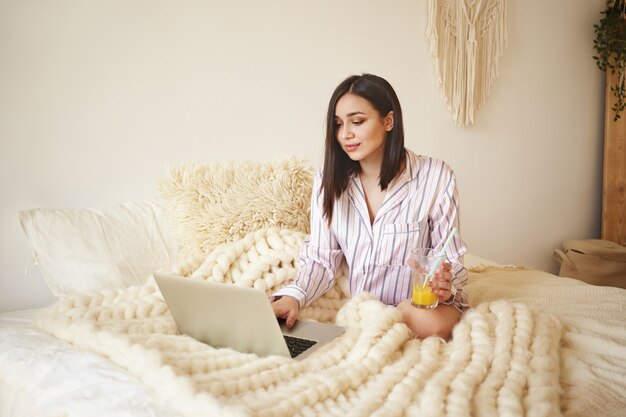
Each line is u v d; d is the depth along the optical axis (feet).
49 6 5.99
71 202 6.32
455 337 3.92
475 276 6.29
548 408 2.85
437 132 9.55
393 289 5.09
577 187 11.62
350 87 4.55
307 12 7.91
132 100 6.62
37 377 3.47
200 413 2.79
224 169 5.87
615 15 10.80
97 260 5.25
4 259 5.98
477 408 2.90
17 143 5.94
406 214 4.91
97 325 3.93
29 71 5.94
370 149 4.56
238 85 7.42
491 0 9.67
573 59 11.07
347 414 2.84
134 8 6.53
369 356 3.55
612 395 3.27
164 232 5.87
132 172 6.70
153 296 4.60
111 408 2.99
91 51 6.30
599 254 10.05
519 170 10.74
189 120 7.07
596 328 4.34
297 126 8.01
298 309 4.61
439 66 9.29
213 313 3.83
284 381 3.29
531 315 4.20
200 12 7.00
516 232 10.93
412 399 3.01
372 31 8.59
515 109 10.48
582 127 11.46
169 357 3.37
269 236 5.32
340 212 5.03
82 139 6.33
